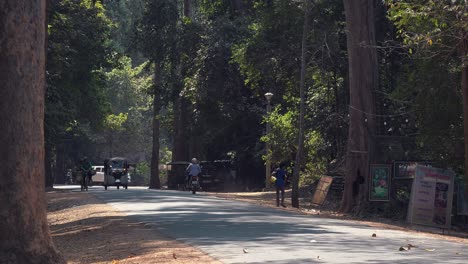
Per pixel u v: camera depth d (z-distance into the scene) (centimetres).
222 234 1848
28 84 1246
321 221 2464
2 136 1233
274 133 5053
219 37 6172
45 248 1267
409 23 2884
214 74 6219
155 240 1761
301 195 5106
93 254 1662
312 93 5084
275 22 4834
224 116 6556
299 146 4078
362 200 3778
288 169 5291
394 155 3812
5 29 1231
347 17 3844
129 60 10856
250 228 2038
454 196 3394
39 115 1265
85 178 5600
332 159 5109
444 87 3328
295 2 4475
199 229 2012
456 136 3422
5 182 1235
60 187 7162
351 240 1711
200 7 6925
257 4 5088
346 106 4766
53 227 2745
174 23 6500
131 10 9038
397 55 4388
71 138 9869
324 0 4472
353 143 3862
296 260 1292
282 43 4862
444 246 1662
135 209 3028
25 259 1239
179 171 7000
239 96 6375
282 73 5081
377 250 1492
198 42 6347
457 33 2806
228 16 6475
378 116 3859
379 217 3675
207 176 6950
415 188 3003
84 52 6016
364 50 3834
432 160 3650
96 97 6850
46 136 5438
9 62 1234
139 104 11350
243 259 1312
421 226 3112
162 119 8200
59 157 10119
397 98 3609
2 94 1232
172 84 6912
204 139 7062
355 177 3841
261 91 6084
